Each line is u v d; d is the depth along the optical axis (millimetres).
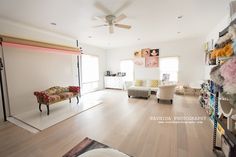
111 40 5480
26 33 3562
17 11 2617
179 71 5738
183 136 2209
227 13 2814
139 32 4332
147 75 6488
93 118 3068
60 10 2604
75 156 1771
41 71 3980
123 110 3609
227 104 1501
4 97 3156
